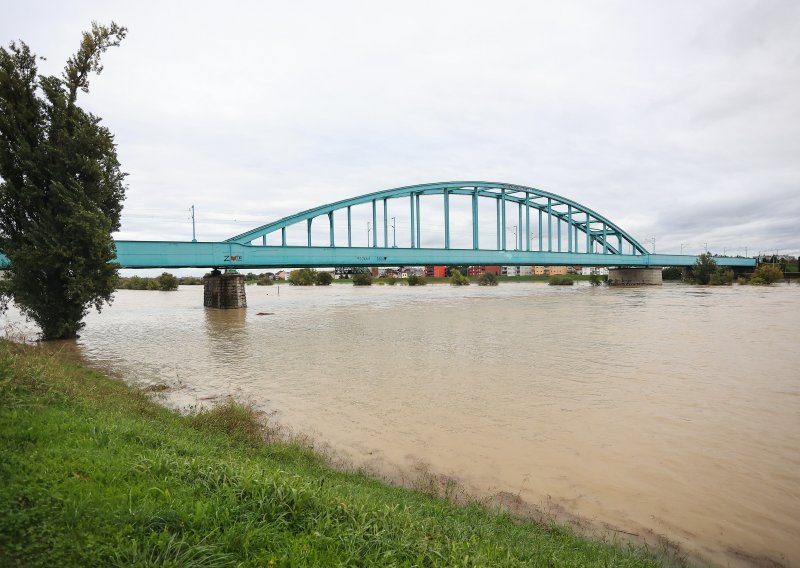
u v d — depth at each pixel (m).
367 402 12.59
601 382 14.66
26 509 3.61
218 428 9.34
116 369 17.12
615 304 46.91
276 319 35.78
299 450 8.50
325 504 4.54
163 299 69.19
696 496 7.46
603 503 7.21
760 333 25.19
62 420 6.43
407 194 59.22
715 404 12.23
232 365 17.94
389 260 51.78
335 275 170.88
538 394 13.31
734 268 107.25
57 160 21.44
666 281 117.38
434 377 15.54
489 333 26.48
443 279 146.25
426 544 4.12
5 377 7.77
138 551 3.31
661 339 23.47
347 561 3.61
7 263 24.27
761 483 7.89
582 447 9.41
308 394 13.45
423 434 10.14
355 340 24.33
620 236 94.12
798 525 6.66
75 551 3.24
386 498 6.00
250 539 3.70
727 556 5.91
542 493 7.50
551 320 32.91
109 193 23.05
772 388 13.79
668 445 9.51
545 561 4.54
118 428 6.69
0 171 20.69
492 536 5.09
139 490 4.30
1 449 4.82
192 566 3.22
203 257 37.75
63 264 21.67
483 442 9.68
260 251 41.47
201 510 3.90
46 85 21.22
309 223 48.66
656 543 6.15
